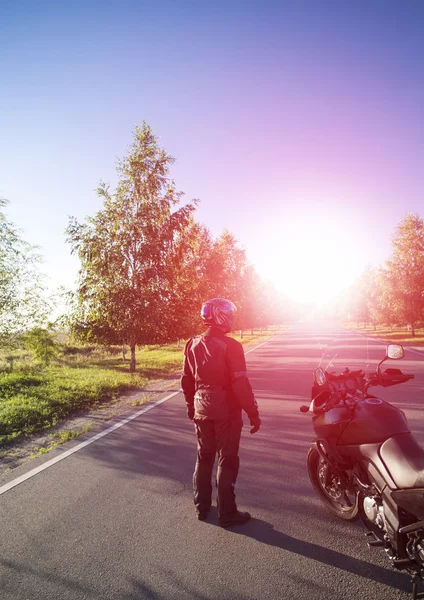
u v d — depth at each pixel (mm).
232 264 41031
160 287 16359
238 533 3477
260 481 4590
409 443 2730
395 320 37188
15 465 5547
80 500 4250
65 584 2865
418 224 34031
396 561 2535
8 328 14211
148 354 28156
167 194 17391
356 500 3250
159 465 5254
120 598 2705
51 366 18422
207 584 2807
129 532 3551
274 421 7324
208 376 3723
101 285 15859
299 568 2953
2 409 8617
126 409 9125
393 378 3293
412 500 2422
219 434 3693
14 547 3367
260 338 43531
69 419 8328
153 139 17609
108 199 16641
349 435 3076
